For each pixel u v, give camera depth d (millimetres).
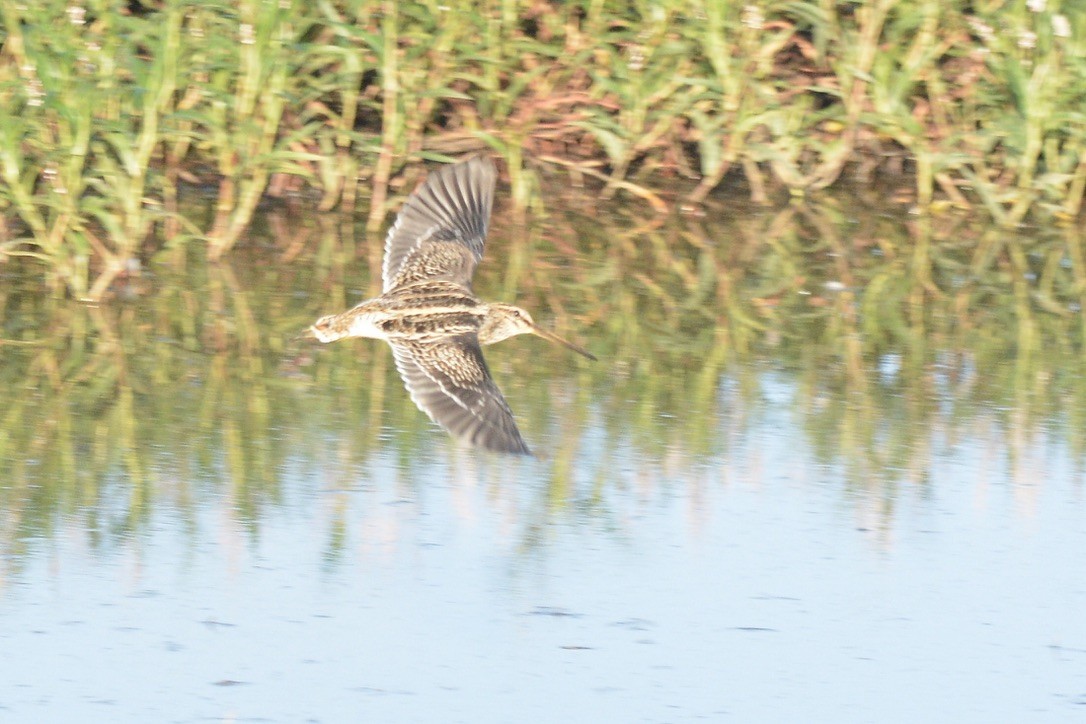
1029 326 13477
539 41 16250
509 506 10164
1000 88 16359
